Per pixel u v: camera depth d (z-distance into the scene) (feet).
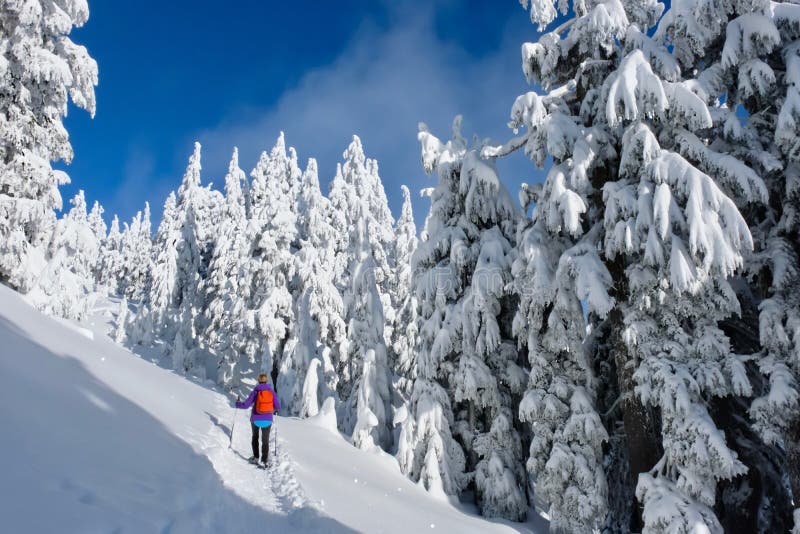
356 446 60.59
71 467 13.82
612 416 47.85
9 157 49.88
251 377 127.24
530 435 56.85
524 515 51.24
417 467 55.26
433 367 56.85
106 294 258.57
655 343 37.60
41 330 30.07
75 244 54.65
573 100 48.42
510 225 58.70
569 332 43.70
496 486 50.65
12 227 48.06
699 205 35.12
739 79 37.81
